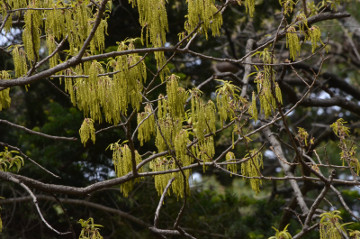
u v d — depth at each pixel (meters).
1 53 9.63
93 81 5.58
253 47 11.25
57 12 5.59
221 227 13.54
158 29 5.52
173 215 13.49
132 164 6.34
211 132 5.81
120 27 15.02
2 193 13.23
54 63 5.95
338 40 20.08
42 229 13.20
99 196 13.77
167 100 5.91
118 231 13.20
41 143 13.45
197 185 14.38
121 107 5.61
